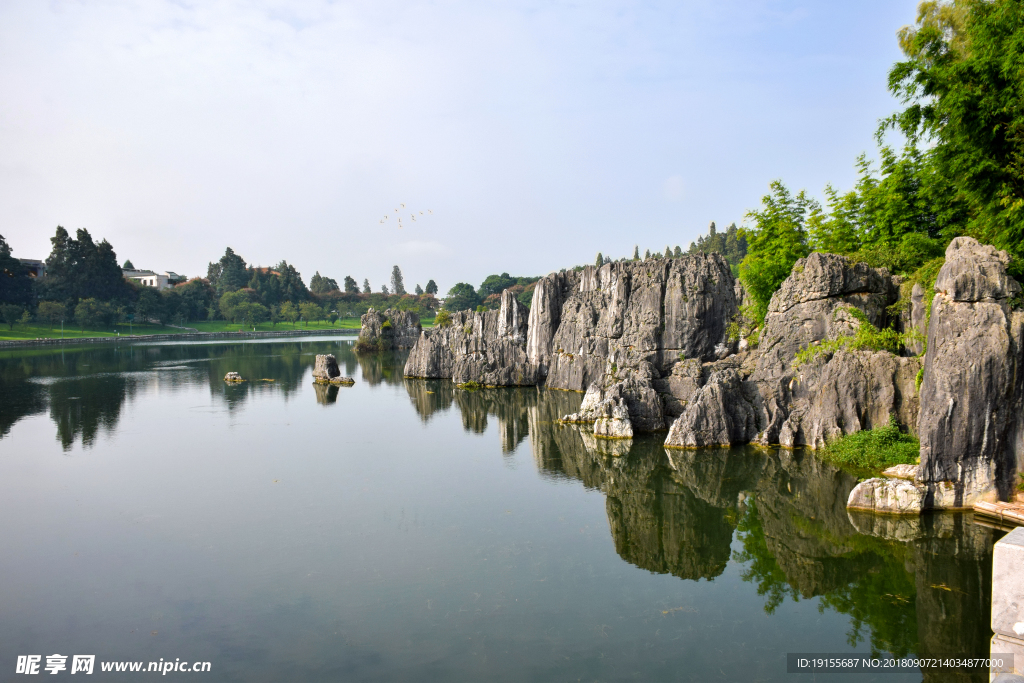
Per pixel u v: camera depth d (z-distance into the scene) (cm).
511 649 2091
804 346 4684
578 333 8512
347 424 6241
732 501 3522
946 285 3017
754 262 6256
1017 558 1029
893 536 2891
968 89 3322
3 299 17938
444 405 7488
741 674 1922
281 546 3019
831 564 2692
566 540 3083
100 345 17700
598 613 2344
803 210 6612
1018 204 3353
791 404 4688
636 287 7462
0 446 5191
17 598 2502
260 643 2152
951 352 2969
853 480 3706
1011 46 3098
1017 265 3397
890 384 4069
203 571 2738
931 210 5266
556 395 8131
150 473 4344
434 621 2288
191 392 8488
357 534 3180
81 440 5434
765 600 2423
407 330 17975
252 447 5178
